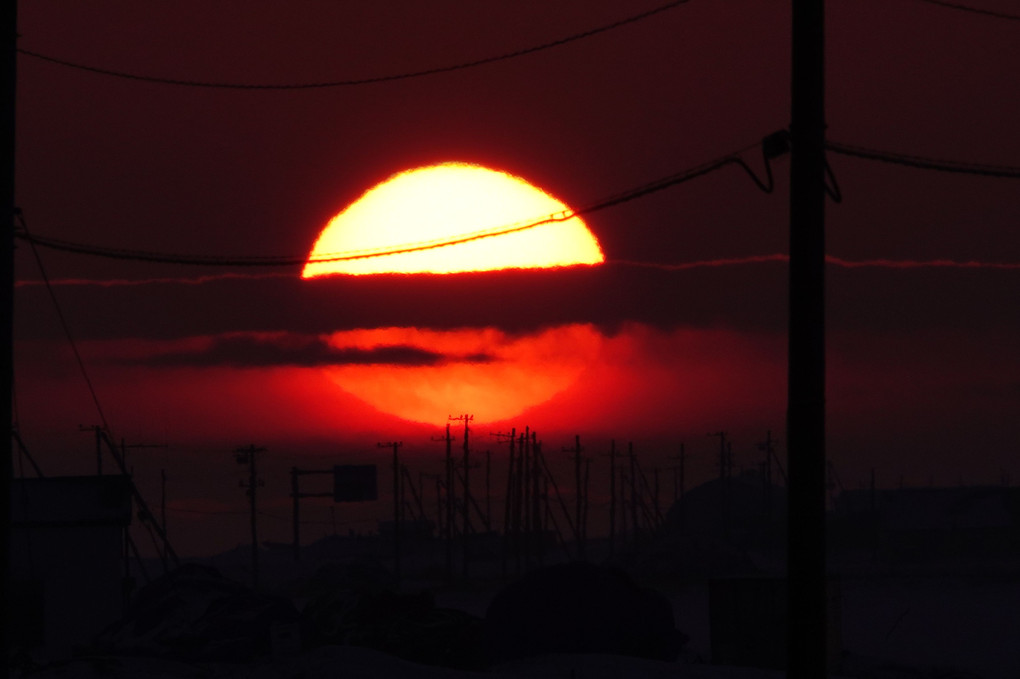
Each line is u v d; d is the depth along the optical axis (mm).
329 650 112188
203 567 152375
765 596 122000
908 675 128750
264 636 129125
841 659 127875
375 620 126438
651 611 126750
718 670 112750
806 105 57719
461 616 129625
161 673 107625
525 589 124188
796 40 58188
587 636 122562
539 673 112812
